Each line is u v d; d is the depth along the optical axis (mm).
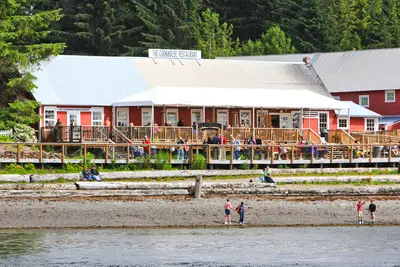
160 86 151000
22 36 144875
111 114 151250
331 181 126500
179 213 104750
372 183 127375
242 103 147375
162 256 87250
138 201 108000
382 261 87750
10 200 105125
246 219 104500
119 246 91000
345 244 94875
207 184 114938
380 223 106438
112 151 130000
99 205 105375
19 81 139250
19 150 122562
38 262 83625
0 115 139125
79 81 153500
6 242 91500
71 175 116812
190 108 154625
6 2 141250
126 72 159625
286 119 161250
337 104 155625
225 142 140500
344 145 141500
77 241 92750
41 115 144375
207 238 96000
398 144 144500
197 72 166250
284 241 95438
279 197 115000
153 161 129125
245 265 84875
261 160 135000
